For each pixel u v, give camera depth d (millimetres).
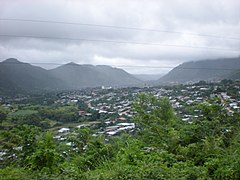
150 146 7637
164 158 6477
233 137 7469
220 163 5551
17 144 6551
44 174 5180
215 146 6656
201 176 5098
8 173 5227
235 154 5812
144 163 5633
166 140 7738
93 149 7398
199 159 6488
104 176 5121
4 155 6473
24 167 5961
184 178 4871
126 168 5398
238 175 5137
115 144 7984
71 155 7258
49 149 6176
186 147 7109
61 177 5000
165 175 4980
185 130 8172
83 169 6523
